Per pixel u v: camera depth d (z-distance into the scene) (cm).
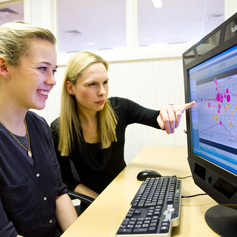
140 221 51
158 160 118
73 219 84
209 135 64
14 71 60
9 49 58
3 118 66
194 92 73
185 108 74
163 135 168
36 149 75
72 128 108
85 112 108
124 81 174
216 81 58
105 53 180
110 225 55
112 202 69
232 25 48
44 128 84
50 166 77
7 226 56
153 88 168
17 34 59
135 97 173
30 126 77
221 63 54
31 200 67
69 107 108
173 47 166
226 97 53
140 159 121
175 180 76
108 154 112
